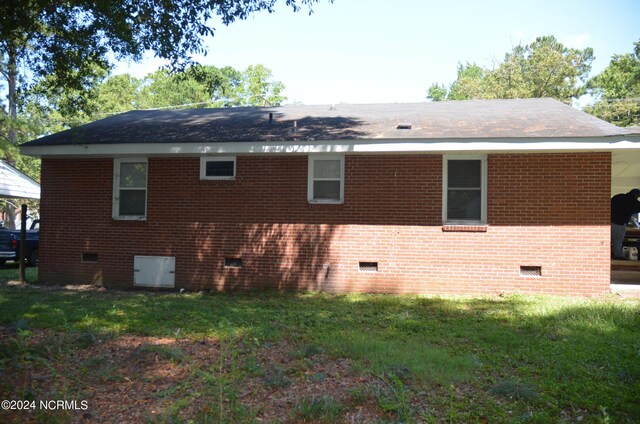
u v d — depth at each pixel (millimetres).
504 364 5430
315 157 11133
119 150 11094
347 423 4004
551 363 5359
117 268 11984
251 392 4602
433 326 7262
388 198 10742
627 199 11664
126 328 7141
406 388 4680
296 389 4688
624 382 4820
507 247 10289
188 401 4383
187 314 8188
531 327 7113
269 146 10492
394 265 10703
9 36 9562
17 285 12047
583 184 10008
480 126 10547
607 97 38438
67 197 12305
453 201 10633
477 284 10375
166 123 13000
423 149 9922
